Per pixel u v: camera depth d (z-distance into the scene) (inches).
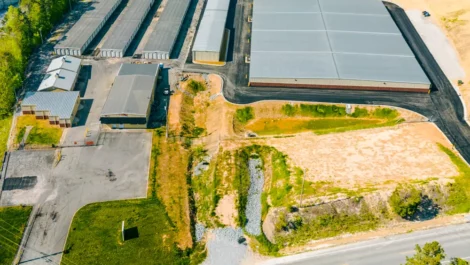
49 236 2891.2
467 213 3083.2
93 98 3998.5
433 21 5255.9
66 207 3075.8
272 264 2807.6
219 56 4490.7
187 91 4116.6
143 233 2938.0
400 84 4082.2
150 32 4943.4
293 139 3681.1
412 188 3102.9
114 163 3412.9
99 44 4707.2
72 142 3563.0
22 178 3262.8
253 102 3978.8
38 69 4281.5
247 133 3777.1
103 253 2812.5
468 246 2883.9
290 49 4439.0
